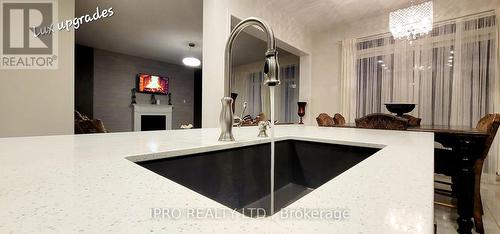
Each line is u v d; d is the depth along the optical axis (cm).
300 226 26
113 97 612
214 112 286
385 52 418
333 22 457
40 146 76
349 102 451
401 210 30
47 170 48
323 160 105
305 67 508
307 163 110
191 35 489
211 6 289
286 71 643
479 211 177
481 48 335
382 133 129
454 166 182
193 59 512
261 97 696
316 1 374
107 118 600
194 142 87
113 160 57
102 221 27
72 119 265
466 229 170
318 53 505
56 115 254
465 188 173
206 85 292
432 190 37
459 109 348
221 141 90
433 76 372
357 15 428
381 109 420
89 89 572
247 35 453
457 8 355
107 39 516
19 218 27
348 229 25
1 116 227
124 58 633
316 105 507
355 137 110
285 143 113
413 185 40
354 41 447
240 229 26
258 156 100
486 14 332
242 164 93
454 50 355
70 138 96
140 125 655
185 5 359
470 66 342
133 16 396
